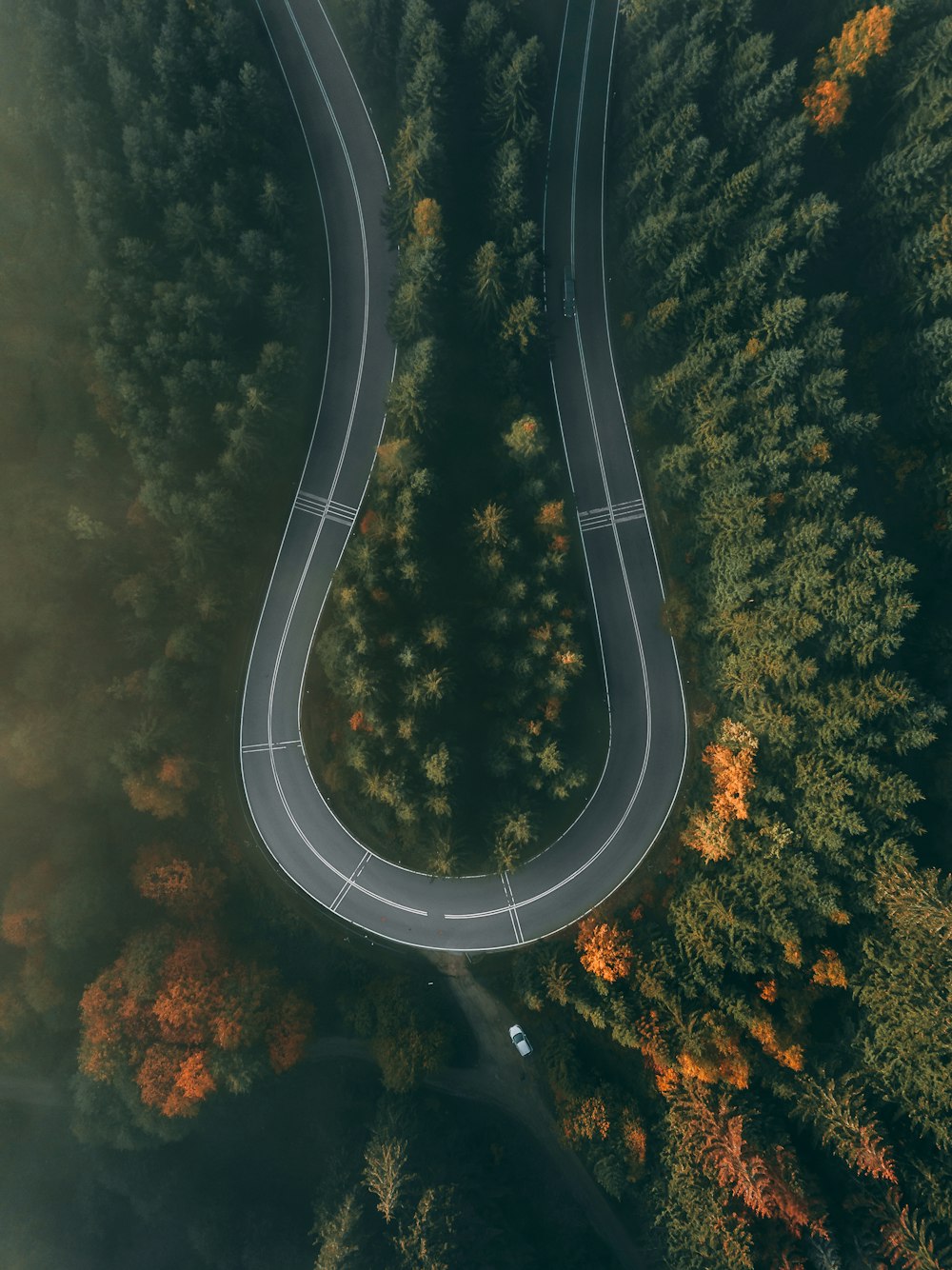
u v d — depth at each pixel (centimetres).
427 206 6650
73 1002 7262
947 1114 6072
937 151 6469
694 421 7112
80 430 7175
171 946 7169
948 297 6919
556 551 7119
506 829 7038
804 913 6688
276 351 6894
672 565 7869
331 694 7581
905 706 6506
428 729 6869
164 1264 7181
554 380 8131
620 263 7894
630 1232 7200
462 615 7250
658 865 7731
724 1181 6128
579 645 7162
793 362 6469
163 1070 6650
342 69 7944
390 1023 7112
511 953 7650
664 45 6894
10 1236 7156
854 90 6938
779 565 6712
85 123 6588
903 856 6397
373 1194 6550
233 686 7700
